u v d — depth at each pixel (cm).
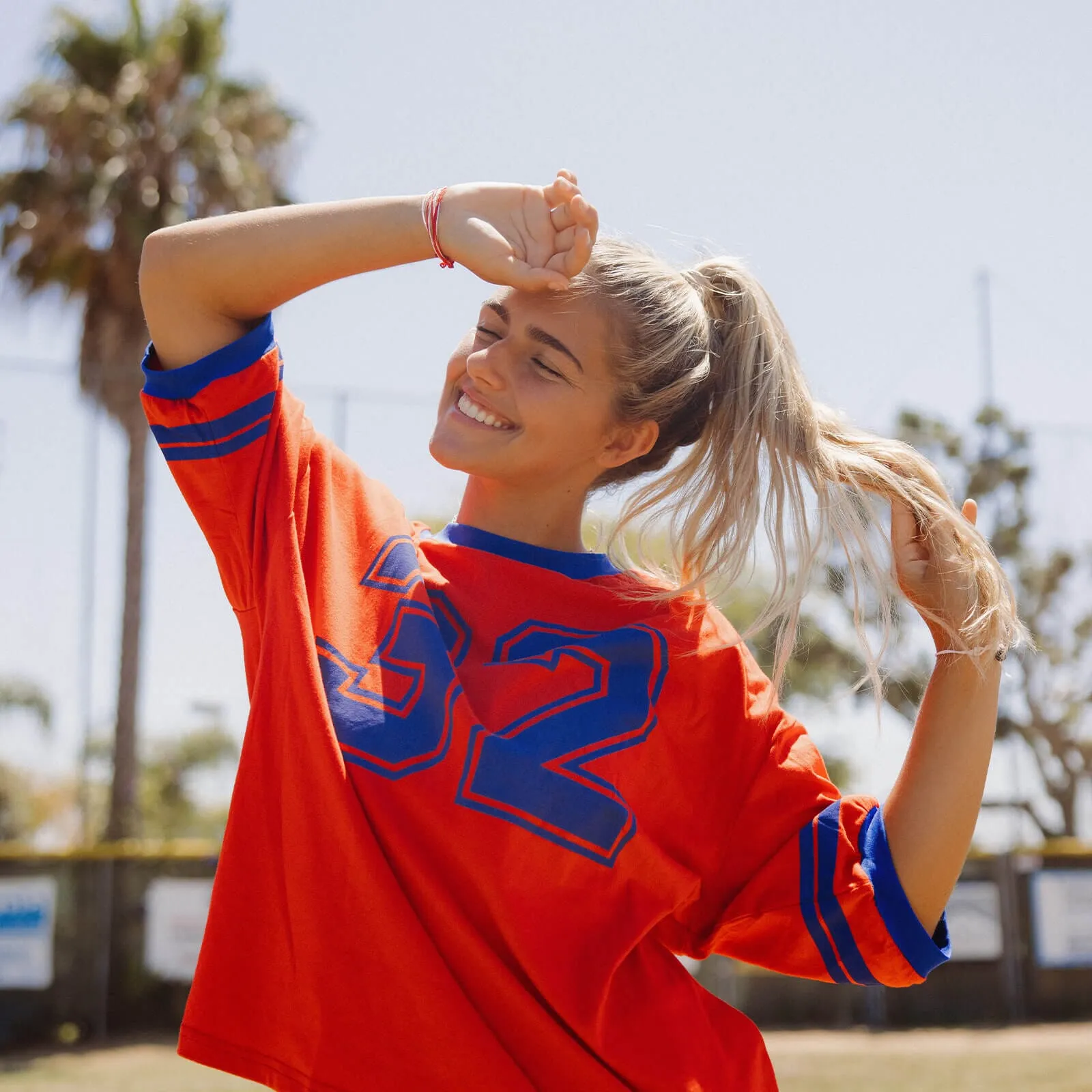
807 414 159
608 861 135
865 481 162
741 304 162
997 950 1439
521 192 136
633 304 152
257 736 136
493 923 131
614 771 138
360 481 154
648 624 151
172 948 1288
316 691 133
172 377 142
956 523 156
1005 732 1507
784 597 156
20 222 1583
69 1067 1077
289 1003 130
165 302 141
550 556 154
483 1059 126
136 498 1628
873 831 153
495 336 152
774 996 1437
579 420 150
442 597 147
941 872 151
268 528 144
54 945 1257
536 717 138
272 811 134
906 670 172
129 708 1572
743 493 158
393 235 136
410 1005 126
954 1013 1427
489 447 150
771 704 157
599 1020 133
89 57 1630
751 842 153
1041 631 1496
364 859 128
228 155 1630
